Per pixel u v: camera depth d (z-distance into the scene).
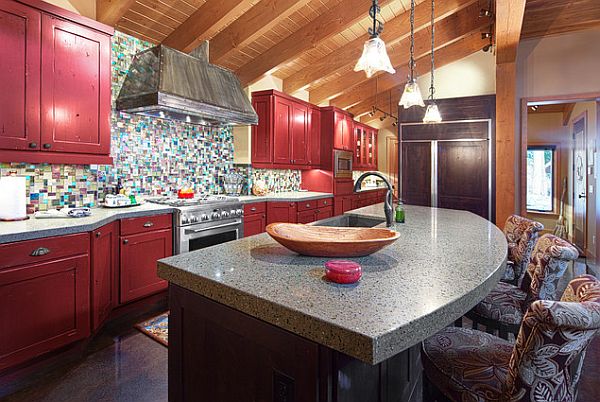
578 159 5.71
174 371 1.25
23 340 1.98
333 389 0.86
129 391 1.95
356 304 0.89
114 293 2.69
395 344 0.75
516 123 4.52
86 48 2.67
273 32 4.20
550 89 4.38
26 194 2.64
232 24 3.91
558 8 4.18
